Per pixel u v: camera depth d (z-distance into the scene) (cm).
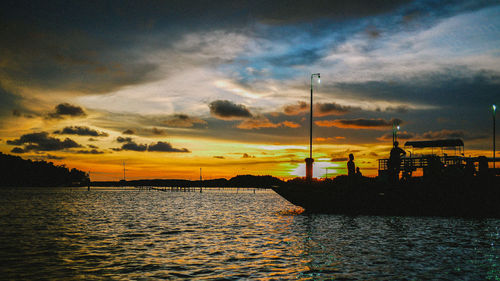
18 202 7800
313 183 3506
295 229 2578
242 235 2364
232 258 1609
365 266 1423
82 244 2036
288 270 1374
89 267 1453
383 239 2058
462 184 2888
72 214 4400
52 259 1612
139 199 10050
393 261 1505
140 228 2839
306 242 2005
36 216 4088
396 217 3128
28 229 2781
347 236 2191
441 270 1352
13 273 1360
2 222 3366
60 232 2592
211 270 1388
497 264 1441
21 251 1811
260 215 4106
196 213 4559
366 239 2067
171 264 1498
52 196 12281
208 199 10412
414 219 2975
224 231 2597
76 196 12456
